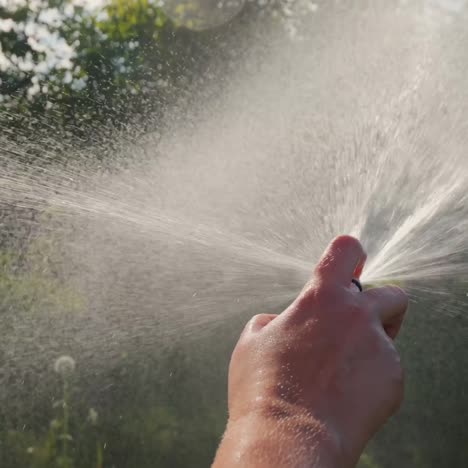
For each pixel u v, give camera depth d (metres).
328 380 0.75
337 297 0.83
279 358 0.79
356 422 0.72
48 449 2.81
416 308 3.25
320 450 0.67
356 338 0.78
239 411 0.76
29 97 4.38
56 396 3.03
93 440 2.97
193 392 3.13
